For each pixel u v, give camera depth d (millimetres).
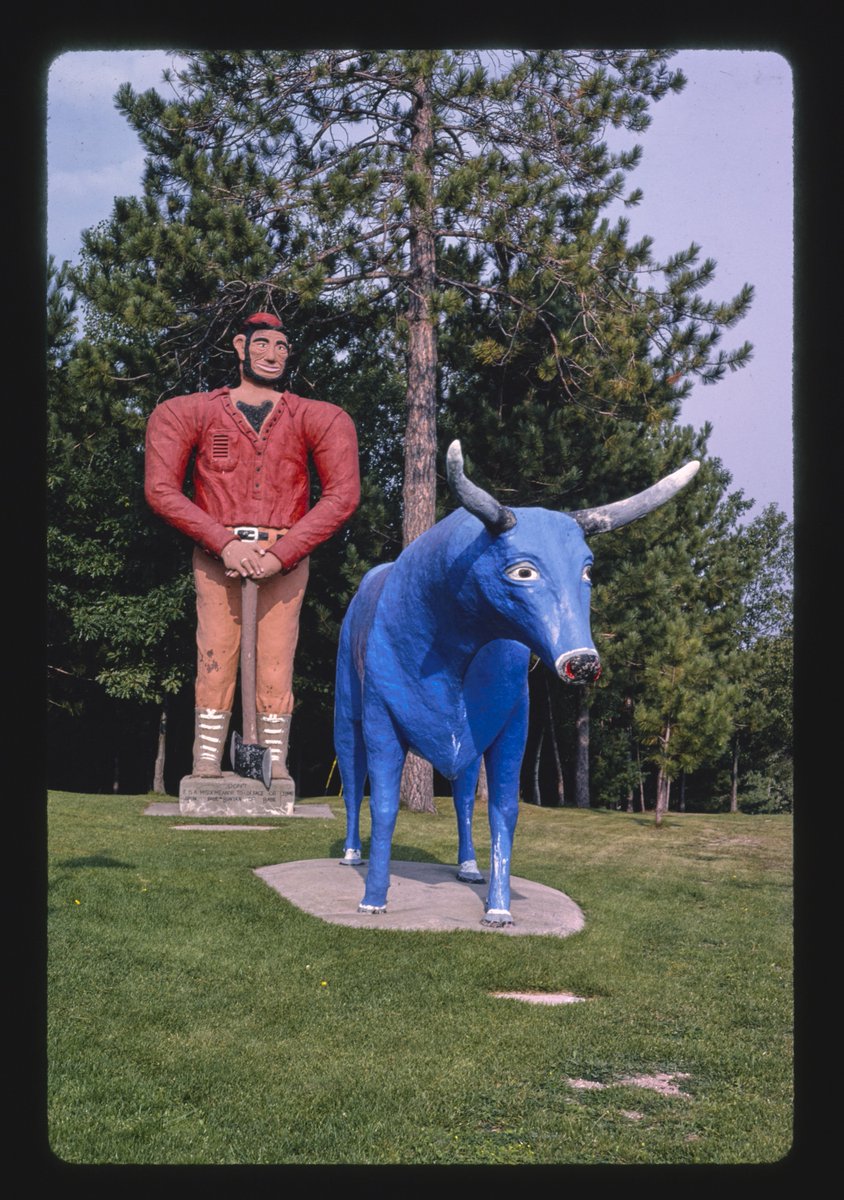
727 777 35781
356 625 8664
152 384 18219
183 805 14062
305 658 22203
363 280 16875
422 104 16266
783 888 9852
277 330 15031
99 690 25625
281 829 12359
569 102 16453
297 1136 3914
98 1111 4066
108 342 17844
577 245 16297
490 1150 3844
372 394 22078
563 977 6102
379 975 5938
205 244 15547
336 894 7863
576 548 5934
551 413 19875
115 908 7266
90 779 28469
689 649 15141
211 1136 3893
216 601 14875
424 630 6848
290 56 16094
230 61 16172
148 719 26906
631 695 22578
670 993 5961
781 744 34344
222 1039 4906
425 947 6516
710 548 24109
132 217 16594
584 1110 4254
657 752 15250
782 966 6711
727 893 9414
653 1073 4727
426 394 16656
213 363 19188
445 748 7109
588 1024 5324
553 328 19234
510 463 19703
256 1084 4398
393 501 23562
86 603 21594
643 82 16406
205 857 9680
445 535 6574
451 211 15508
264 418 14906
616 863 11008
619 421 20297
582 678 5656
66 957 6062
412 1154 3789
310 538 14680
